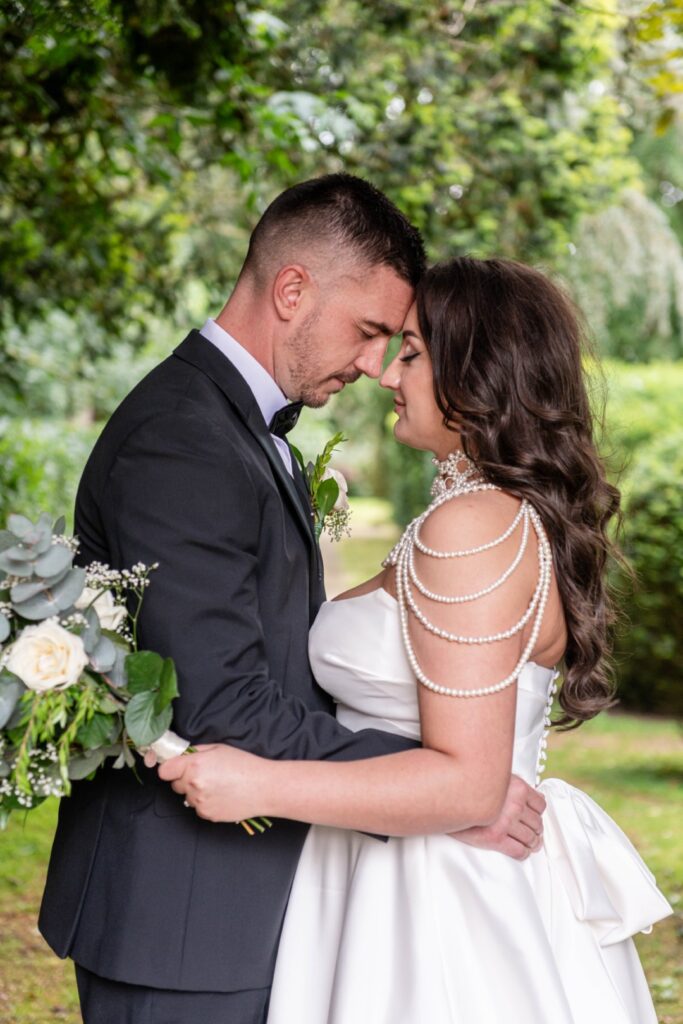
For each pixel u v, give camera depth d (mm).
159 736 1668
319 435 13336
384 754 1791
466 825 1736
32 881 4652
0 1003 3566
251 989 1935
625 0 4582
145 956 1854
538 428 1887
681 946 4105
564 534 1867
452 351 1919
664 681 7688
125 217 6648
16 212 5887
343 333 2086
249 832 1765
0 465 6469
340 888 1989
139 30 3871
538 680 1948
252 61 4664
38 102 4426
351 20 5320
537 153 5879
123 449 1902
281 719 1797
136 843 1896
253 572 1892
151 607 1798
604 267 8852
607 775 6445
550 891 1955
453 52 5445
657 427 8117
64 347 10031
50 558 1670
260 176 5660
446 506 1831
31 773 1678
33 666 1612
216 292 7031
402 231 2088
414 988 1805
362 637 1928
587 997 1902
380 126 5449
